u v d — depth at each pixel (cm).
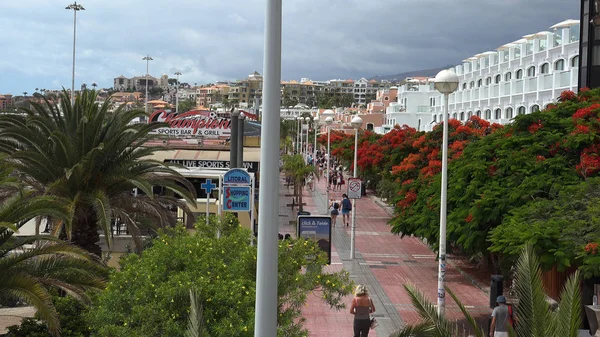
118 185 2294
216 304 1305
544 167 2400
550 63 5406
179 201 2488
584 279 1934
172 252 1456
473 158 2623
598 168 2336
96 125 2191
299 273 1502
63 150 2144
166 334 1258
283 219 4919
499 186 2398
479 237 2369
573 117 2547
